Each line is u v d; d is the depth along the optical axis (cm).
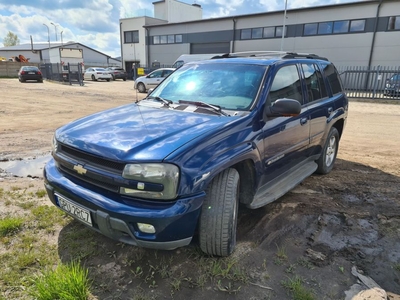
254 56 406
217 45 3322
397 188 440
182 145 229
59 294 216
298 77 391
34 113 1044
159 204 221
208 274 254
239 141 265
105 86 2495
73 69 2762
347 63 2598
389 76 1961
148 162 219
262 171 299
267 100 313
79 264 255
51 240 294
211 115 290
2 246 283
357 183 459
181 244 233
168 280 246
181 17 4572
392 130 895
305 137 386
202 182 230
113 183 229
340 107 491
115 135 252
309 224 338
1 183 433
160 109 322
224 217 254
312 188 438
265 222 341
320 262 273
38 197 386
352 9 2492
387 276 257
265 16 2916
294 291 235
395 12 2352
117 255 275
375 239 312
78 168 249
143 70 3131
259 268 262
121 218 222
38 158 561
